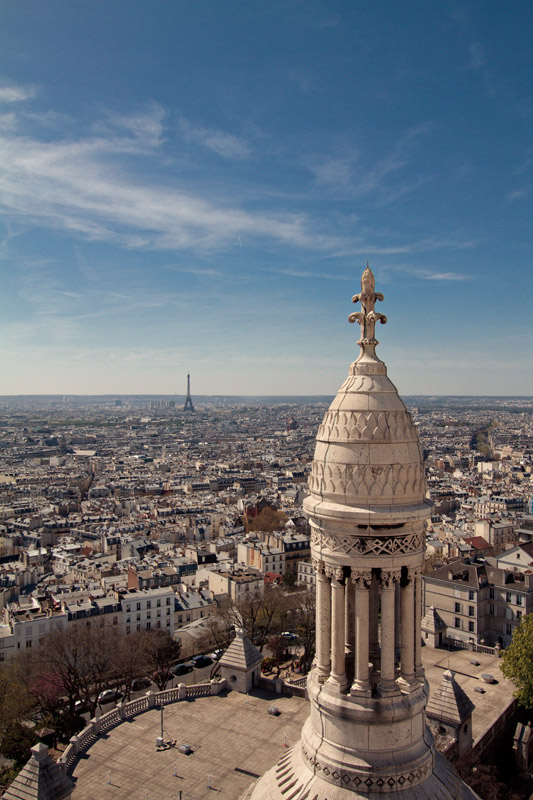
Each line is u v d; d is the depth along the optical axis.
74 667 172.88
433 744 41.56
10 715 155.12
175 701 96.25
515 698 127.00
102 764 79.06
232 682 100.00
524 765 119.19
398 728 38.03
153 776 76.25
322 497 40.56
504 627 195.50
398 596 44.47
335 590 39.72
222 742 83.62
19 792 61.03
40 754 62.44
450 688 90.81
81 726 163.75
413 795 37.34
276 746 82.69
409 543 39.28
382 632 39.03
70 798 65.31
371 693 38.97
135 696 185.75
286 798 38.81
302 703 95.19
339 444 39.88
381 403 39.88
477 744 107.94
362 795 37.03
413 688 39.09
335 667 39.56
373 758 37.72
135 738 85.12
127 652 193.62
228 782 74.75
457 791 40.53
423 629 157.12
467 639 196.25
